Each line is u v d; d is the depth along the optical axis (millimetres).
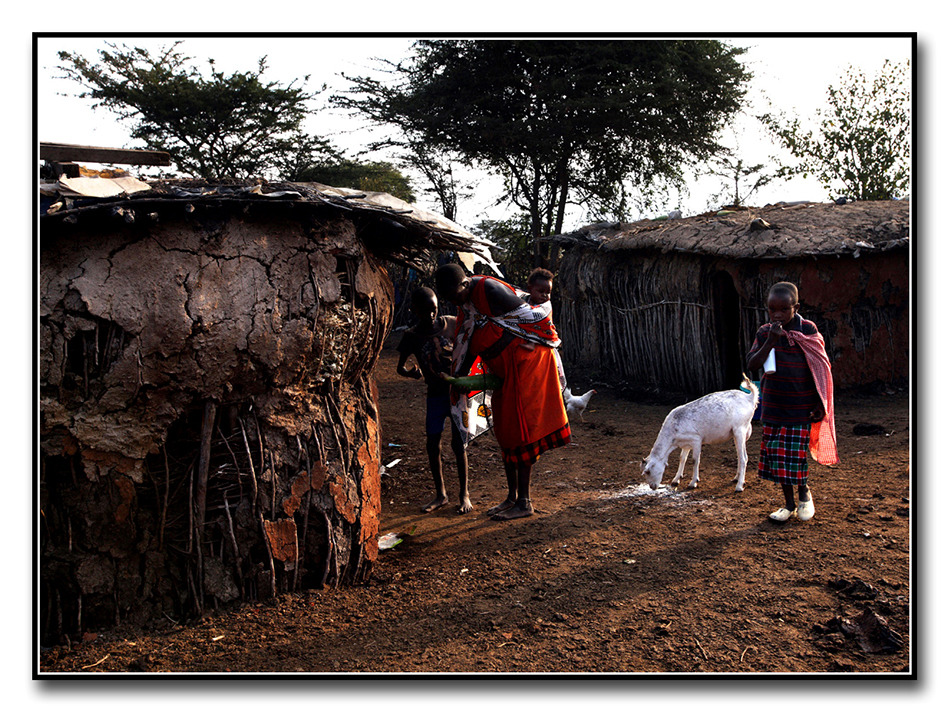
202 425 3732
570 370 12852
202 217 3703
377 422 4676
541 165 20375
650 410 9461
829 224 9305
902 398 8664
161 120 21953
